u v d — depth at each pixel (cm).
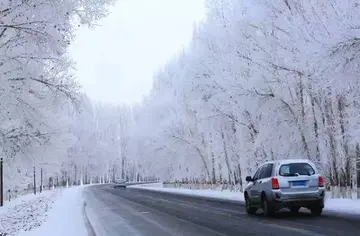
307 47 1777
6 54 1186
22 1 1072
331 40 1599
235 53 2892
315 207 1557
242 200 2697
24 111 1388
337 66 1619
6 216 2073
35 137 1611
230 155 3800
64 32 1166
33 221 1775
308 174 1553
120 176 14775
